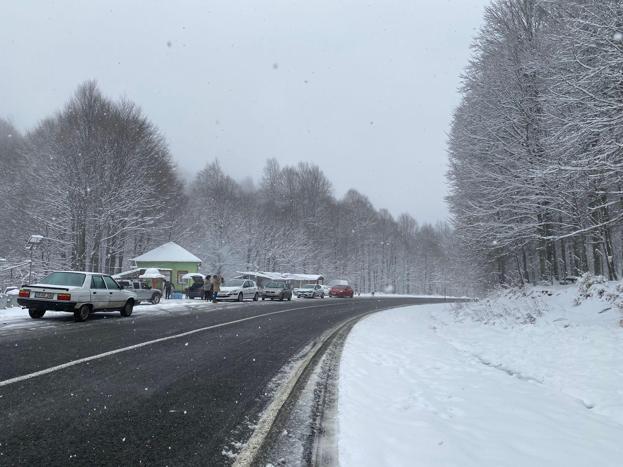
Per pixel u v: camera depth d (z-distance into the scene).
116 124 40.53
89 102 40.38
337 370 7.82
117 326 12.06
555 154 12.94
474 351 10.31
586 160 10.99
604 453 3.97
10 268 35.44
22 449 3.67
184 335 11.02
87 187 36.34
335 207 83.81
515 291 21.36
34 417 4.45
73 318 13.52
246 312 19.36
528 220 19.33
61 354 7.66
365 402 5.66
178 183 56.28
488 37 20.98
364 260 87.00
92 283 13.49
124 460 3.59
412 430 4.53
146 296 22.38
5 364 6.65
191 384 6.18
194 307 21.00
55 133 39.59
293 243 68.44
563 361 8.03
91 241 37.94
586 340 9.30
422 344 11.44
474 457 3.82
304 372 7.51
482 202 19.73
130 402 5.15
